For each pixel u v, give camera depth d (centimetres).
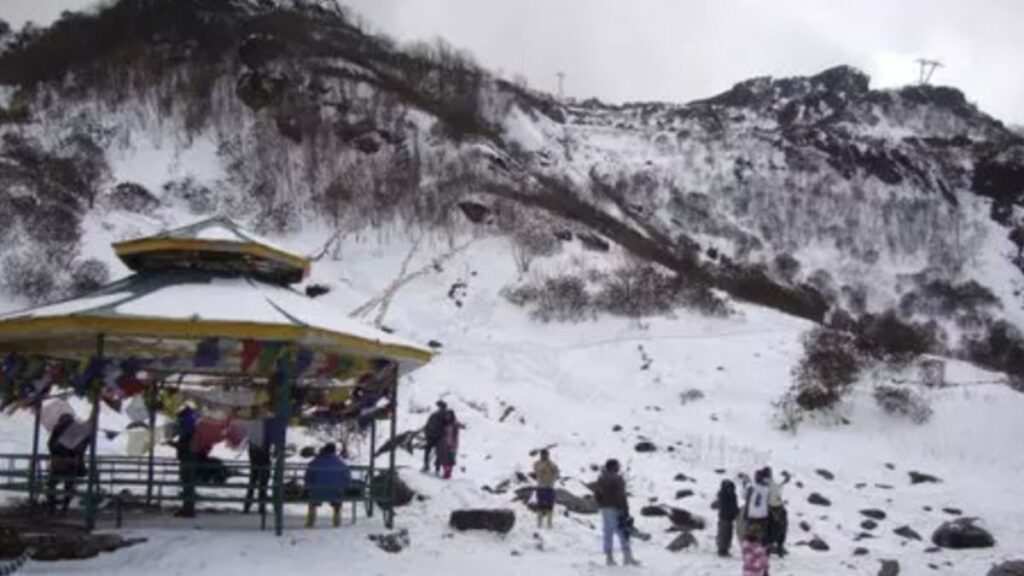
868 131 14425
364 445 2736
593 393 3800
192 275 1741
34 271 4250
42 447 2441
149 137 6612
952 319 8175
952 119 15825
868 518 2567
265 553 1522
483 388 3734
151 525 1647
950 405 3728
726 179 10425
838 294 8562
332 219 5784
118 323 1547
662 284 5122
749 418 3594
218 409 1891
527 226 5850
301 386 1847
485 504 2102
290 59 7675
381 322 4494
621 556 1845
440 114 7869
